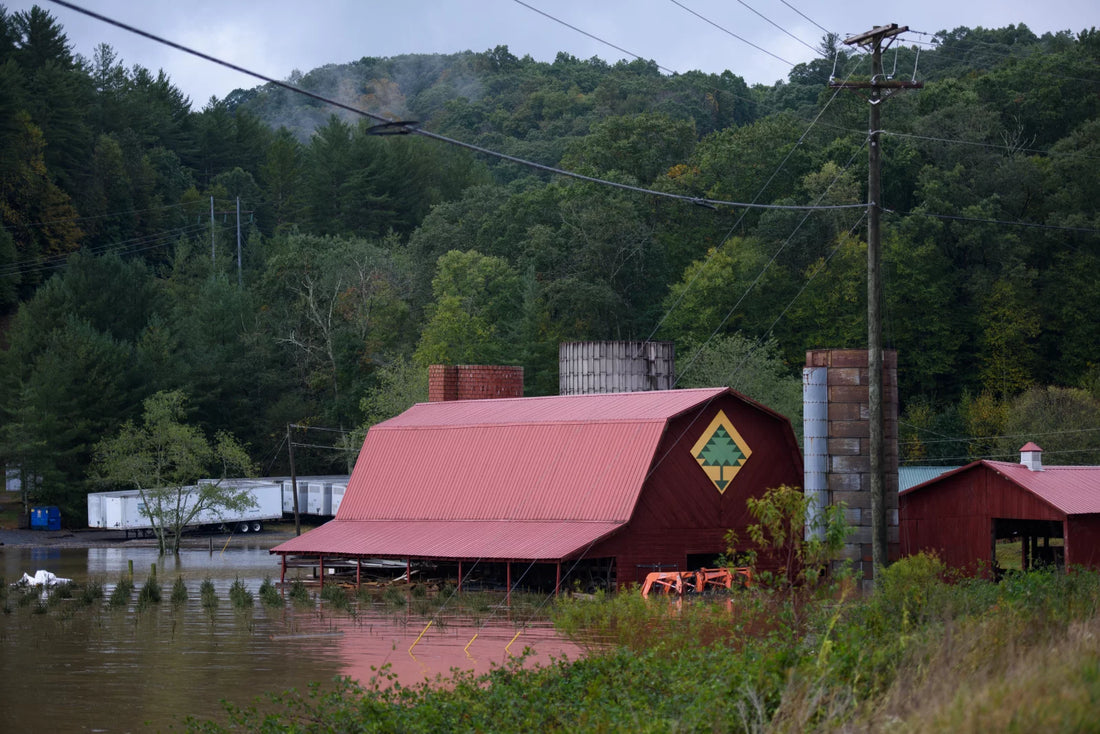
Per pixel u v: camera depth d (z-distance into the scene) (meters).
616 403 73.19
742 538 68.06
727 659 26.67
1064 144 148.12
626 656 30.03
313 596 68.06
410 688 34.31
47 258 194.25
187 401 148.88
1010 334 135.25
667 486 65.75
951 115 154.25
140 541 120.31
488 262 152.50
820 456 60.03
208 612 59.34
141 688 37.62
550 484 68.88
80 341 139.88
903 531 69.81
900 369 141.12
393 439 81.19
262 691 36.69
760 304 141.00
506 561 63.47
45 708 34.44
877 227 49.47
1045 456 108.81
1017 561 83.44
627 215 151.38
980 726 17.94
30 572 86.69
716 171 162.75
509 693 27.25
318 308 169.38
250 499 116.56
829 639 27.83
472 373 92.94
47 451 131.00
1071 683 19.48
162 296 182.88
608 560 66.44
